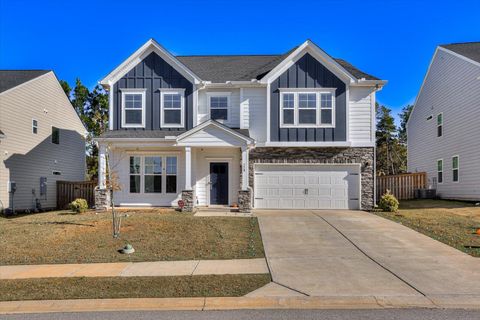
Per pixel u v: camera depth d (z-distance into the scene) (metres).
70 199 24.12
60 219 15.28
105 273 8.54
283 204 18.45
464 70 21.73
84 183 23.81
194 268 8.84
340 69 18.14
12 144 21.05
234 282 7.76
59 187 24.30
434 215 15.75
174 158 19.00
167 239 11.66
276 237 12.00
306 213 16.77
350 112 18.50
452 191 23.06
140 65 18.97
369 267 8.76
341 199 18.36
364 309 6.39
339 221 14.62
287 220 14.80
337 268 8.70
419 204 20.09
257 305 6.64
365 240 11.53
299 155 18.45
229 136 17.27
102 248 10.75
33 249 10.74
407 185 23.64
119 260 9.65
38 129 23.44
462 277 7.95
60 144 26.00
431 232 12.46
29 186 22.45
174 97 18.86
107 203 17.91
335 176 18.42
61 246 10.98
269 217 15.47
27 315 6.33
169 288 7.44
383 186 23.48
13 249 10.76
